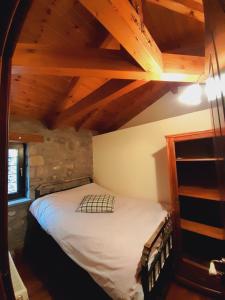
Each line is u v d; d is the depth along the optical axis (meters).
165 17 2.01
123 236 1.66
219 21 0.55
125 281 1.28
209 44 0.76
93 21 1.88
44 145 3.08
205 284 1.86
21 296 0.81
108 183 3.59
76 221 2.05
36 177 2.93
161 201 2.81
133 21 1.07
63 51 1.32
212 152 2.24
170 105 3.21
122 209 2.42
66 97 2.68
